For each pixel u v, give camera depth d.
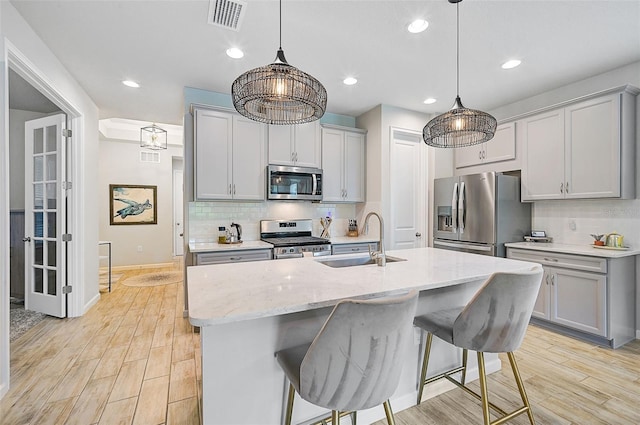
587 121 2.84
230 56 2.68
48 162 3.33
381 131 3.88
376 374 1.08
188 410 1.79
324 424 1.53
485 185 3.32
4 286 1.91
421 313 1.88
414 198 4.16
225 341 1.30
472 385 2.04
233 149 3.35
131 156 5.97
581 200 3.14
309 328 1.49
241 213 3.73
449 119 1.99
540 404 1.84
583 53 2.61
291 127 3.67
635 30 2.28
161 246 6.20
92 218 3.65
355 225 4.30
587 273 2.63
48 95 2.67
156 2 1.99
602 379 2.10
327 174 3.91
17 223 3.80
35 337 2.77
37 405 1.82
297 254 3.38
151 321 3.17
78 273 3.30
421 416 1.74
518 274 1.37
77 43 2.45
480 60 2.74
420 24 2.23
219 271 1.76
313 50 2.59
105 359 2.37
